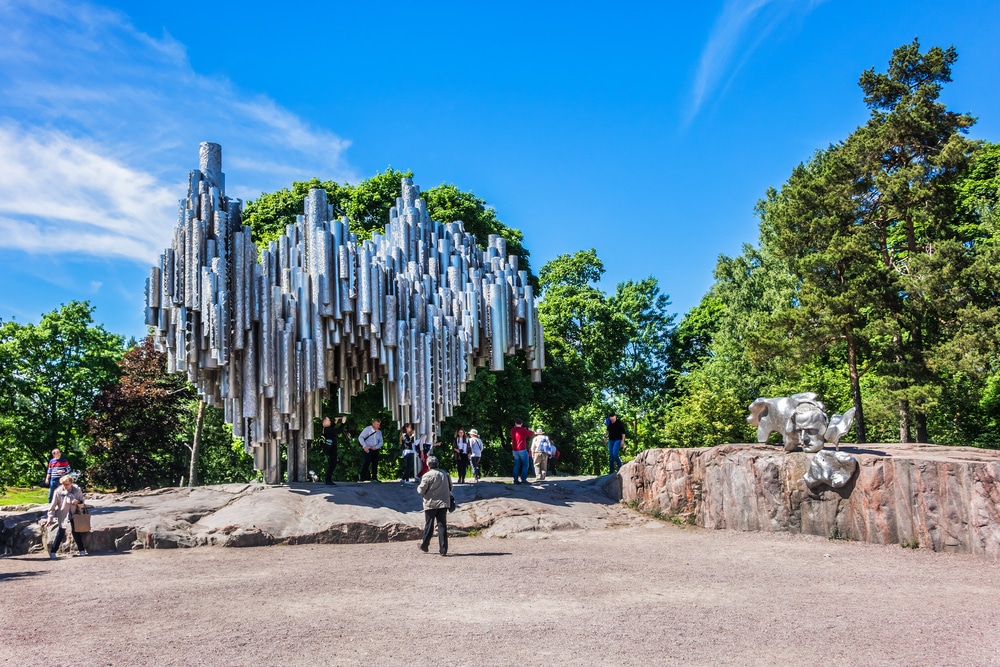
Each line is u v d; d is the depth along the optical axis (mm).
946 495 15391
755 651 8141
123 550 16156
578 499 21234
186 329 19328
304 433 21500
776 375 45094
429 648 8156
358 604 10367
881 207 34531
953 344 29578
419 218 24172
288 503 18625
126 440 40344
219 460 47625
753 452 18750
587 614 9773
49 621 9484
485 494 20812
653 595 11086
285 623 9273
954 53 34344
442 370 22000
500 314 23422
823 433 17859
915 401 30062
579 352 50969
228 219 20062
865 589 11750
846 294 31906
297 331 20422
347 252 20703
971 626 9359
